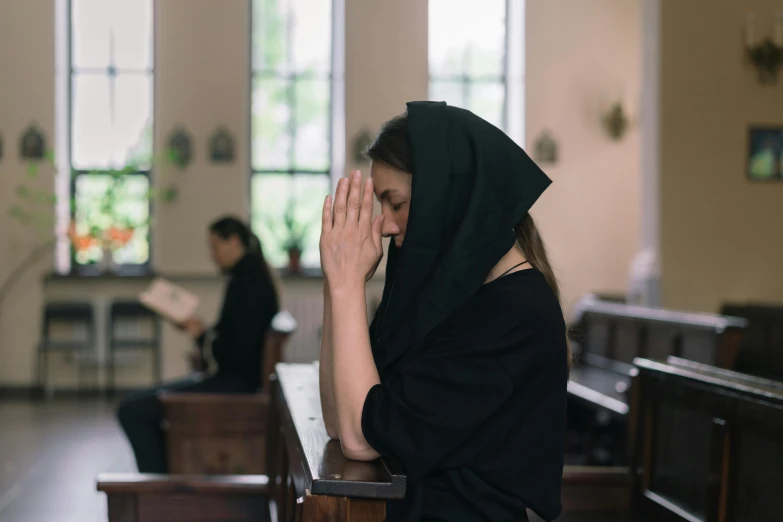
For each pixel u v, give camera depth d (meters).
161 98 12.12
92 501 6.21
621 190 12.63
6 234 11.91
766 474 2.54
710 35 9.92
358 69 12.30
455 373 1.76
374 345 2.14
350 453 1.84
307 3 12.73
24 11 11.94
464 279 1.80
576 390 6.81
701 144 9.94
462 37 12.97
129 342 11.77
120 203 12.14
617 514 3.28
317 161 12.73
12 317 11.90
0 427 9.24
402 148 1.89
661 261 9.94
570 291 12.61
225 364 5.68
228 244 5.78
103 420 9.71
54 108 12.01
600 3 12.58
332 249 1.91
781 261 9.99
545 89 12.58
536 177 1.90
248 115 12.47
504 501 1.81
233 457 5.28
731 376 2.94
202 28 12.16
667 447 3.19
